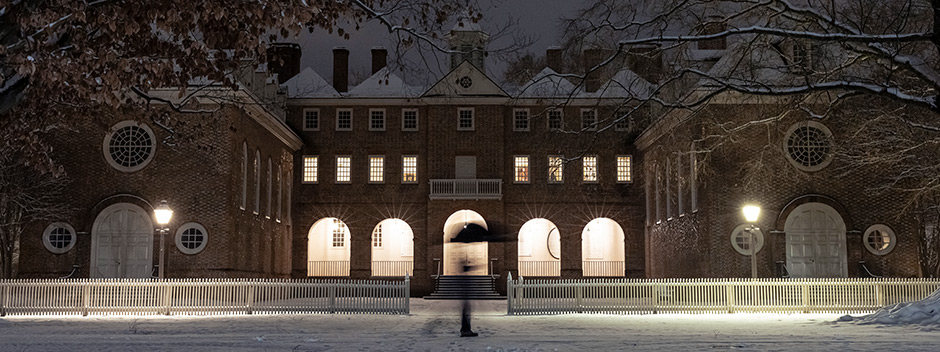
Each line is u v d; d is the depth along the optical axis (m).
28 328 21.16
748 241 35.66
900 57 21.44
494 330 20.19
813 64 25.11
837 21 21.66
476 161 49.41
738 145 35.81
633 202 49.75
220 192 36.50
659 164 45.66
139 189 36.88
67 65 14.24
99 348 15.59
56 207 36.34
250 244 40.09
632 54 23.33
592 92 49.88
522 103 50.22
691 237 38.44
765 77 31.41
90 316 26.39
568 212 49.81
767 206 35.84
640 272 49.31
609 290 27.73
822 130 36.03
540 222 52.88
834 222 36.03
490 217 48.66
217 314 27.33
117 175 36.94
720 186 35.78
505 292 48.50
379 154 50.38
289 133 46.22
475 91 49.62
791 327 21.03
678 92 32.34
